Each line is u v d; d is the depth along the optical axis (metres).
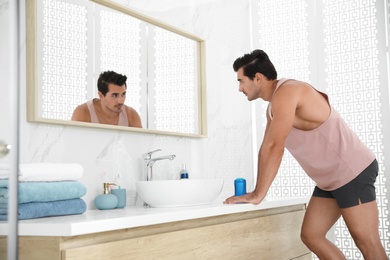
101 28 2.38
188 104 2.99
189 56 3.03
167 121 2.80
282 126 2.13
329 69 3.27
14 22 0.95
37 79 2.03
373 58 3.11
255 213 2.41
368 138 3.11
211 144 3.19
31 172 1.70
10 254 0.94
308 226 2.46
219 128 3.27
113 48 2.45
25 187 1.62
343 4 3.23
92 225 1.47
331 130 2.22
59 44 2.15
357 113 3.15
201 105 3.11
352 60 3.19
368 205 2.21
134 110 2.55
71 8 2.22
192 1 3.13
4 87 0.95
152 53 2.72
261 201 2.33
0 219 0.96
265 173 2.18
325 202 2.43
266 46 3.51
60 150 2.13
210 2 3.29
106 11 2.42
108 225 1.53
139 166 2.57
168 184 2.07
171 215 1.79
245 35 3.52
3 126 0.95
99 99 2.34
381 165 3.05
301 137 2.28
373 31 3.12
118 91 2.45
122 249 1.57
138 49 2.61
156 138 2.72
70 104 2.18
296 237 2.74
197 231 1.92
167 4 2.90
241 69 2.43
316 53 3.31
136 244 1.62
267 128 2.45
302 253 2.81
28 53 2.03
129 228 1.67
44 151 2.06
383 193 3.03
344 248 3.15
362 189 2.21
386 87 3.06
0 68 0.95
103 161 2.34
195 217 1.89
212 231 2.01
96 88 2.33
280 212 2.64
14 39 0.95
